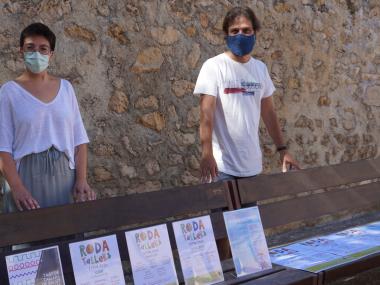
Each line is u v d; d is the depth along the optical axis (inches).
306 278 86.1
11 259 71.3
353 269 93.0
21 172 92.7
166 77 147.7
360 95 197.3
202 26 154.9
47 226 81.0
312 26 180.9
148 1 143.9
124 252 86.3
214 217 96.5
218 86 109.5
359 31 195.3
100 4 136.0
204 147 107.9
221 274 86.8
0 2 122.2
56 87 97.1
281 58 173.2
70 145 97.0
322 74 184.5
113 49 138.2
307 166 181.8
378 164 130.7
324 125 186.1
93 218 85.4
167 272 82.2
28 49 94.9
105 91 136.9
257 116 114.0
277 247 106.7
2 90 93.9
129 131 141.2
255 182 105.0
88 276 75.6
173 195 94.7
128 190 141.2
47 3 128.0
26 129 91.8
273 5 170.4
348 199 121.0
